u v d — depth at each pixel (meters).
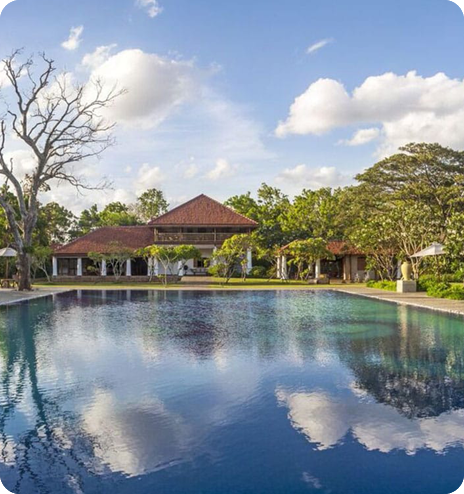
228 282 36.12
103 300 22.78
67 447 5.25
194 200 46.44
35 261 36.09
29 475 4.64
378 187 41.50
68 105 27.36
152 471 4.71
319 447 5.20
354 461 4.88
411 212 28.20
